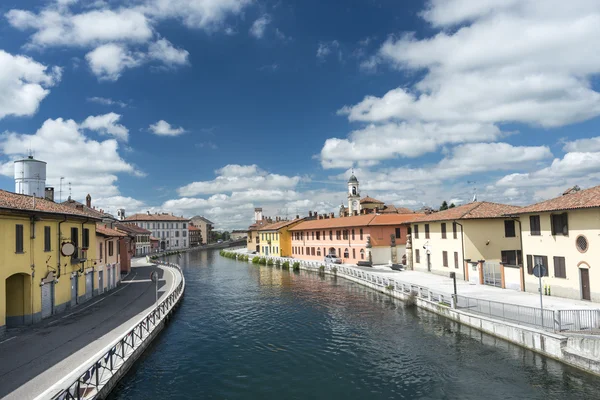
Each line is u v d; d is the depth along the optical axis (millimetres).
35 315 24062
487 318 22781
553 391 15680
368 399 15906
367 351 21453
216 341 23969
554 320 18703
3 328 20859
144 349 21297
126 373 18000
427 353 20578
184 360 20578
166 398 16109
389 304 33281
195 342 23766
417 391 16406
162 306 28312
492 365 18469
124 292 38031
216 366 19703
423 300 30250
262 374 18656
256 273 61969
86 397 13422
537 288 28656
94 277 34844
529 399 15211
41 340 20156
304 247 78562
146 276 52875
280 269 67438
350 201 83375
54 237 26672
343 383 17500
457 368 18406
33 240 23797
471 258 37969
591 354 16703
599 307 22844
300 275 57438
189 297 40062
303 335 24969
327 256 65250
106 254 39188
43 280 24984
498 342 21375
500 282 32812
